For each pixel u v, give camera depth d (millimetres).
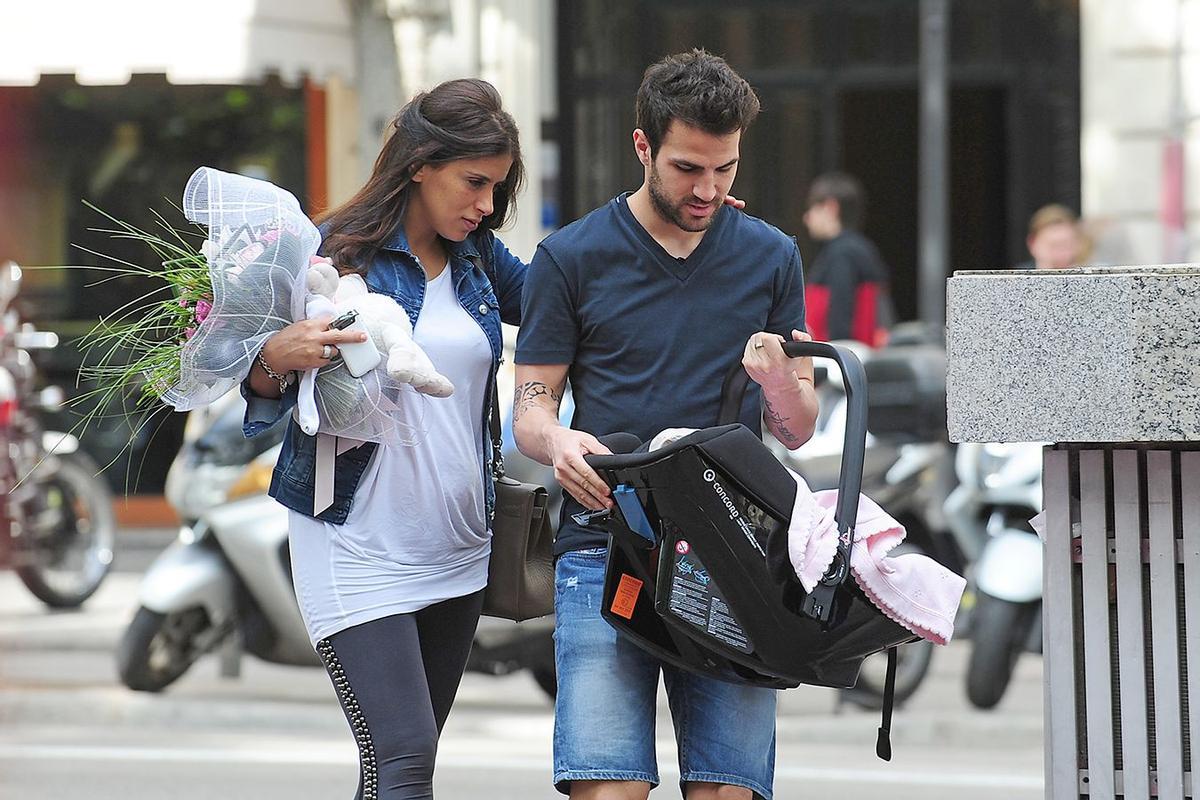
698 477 11695
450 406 13195
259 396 12875
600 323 12711
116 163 45938
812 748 27656
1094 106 46406
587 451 12148
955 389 11156
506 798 23422
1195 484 11094
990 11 48906
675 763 25391
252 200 12609
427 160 12953
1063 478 11398
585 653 12625
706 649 12047
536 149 46812
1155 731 11203
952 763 26266
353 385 12586
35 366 39000
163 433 47781
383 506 13016
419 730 12867
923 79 43312
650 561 12172
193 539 28578
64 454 38188
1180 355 10719
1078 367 10898
